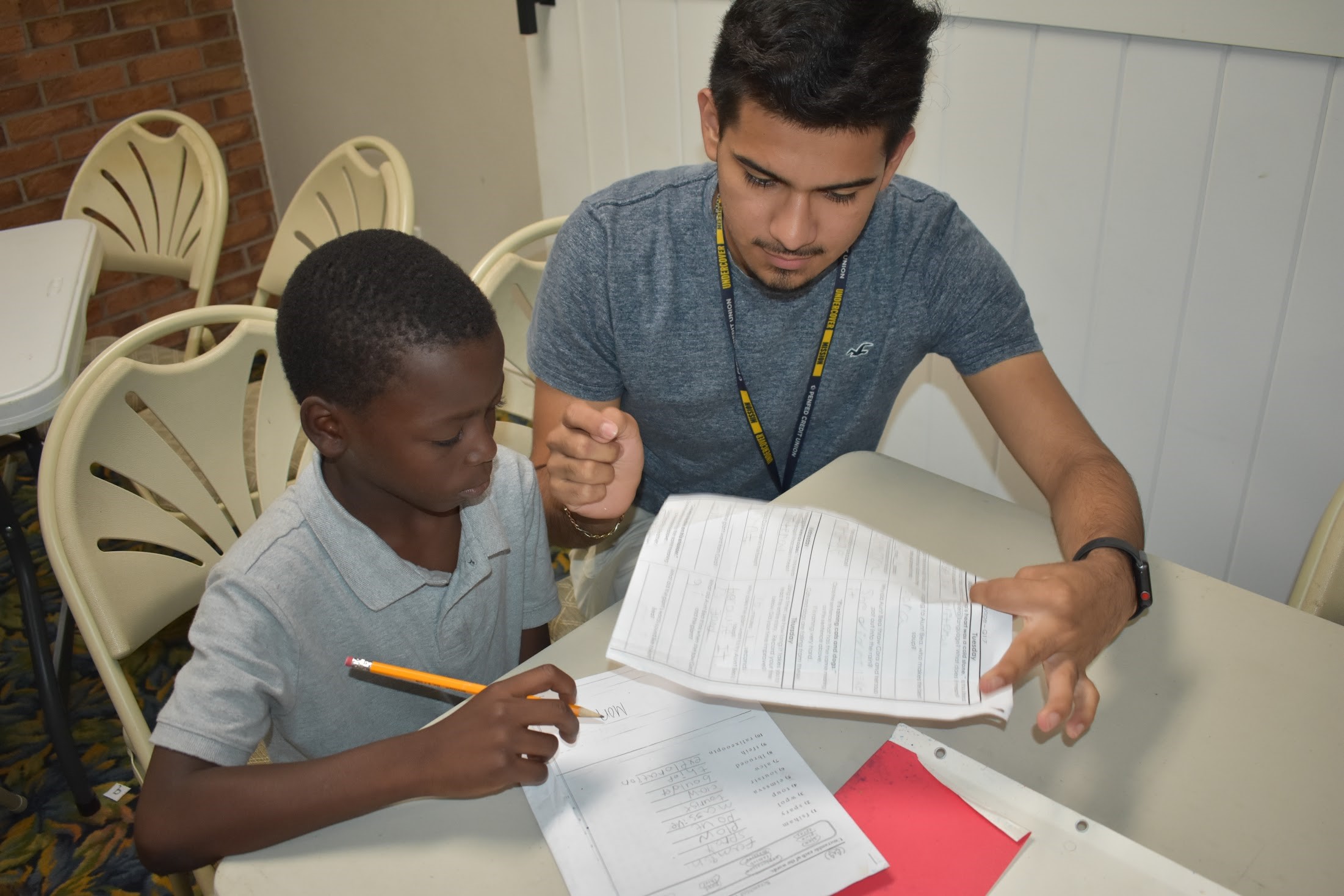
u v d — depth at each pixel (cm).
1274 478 149
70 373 141
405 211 170
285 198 342
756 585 78
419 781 67
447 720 70
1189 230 142
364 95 293
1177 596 89
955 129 159
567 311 116
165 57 303
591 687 78
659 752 72
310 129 318
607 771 71
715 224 112
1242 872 65
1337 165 126
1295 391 141
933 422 186
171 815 68
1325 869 65
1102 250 152
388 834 67
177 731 73
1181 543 165
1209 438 153
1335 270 131
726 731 74
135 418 106
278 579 82
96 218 228
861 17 79
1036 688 80
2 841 155
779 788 69
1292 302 137
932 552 94
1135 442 163
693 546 82
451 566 94
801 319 115
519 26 217
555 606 109
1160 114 138
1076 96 144
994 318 117
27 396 130
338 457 83
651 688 78
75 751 156
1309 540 149
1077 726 71
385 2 269
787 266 95
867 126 82
